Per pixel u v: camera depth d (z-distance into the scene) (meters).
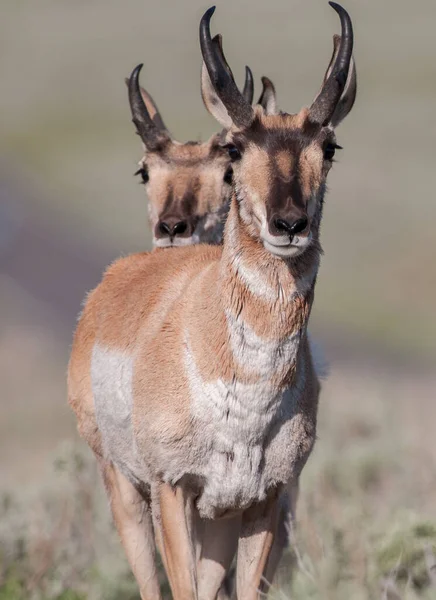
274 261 23.80
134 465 27.81
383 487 38.81
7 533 32.91
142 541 28.91
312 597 25.39
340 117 26.33
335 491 35.94
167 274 28.05
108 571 30.08
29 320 94.00
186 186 35.19
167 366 25.23
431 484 38.47
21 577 31.02
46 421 64.06
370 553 27.27
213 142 35.56
